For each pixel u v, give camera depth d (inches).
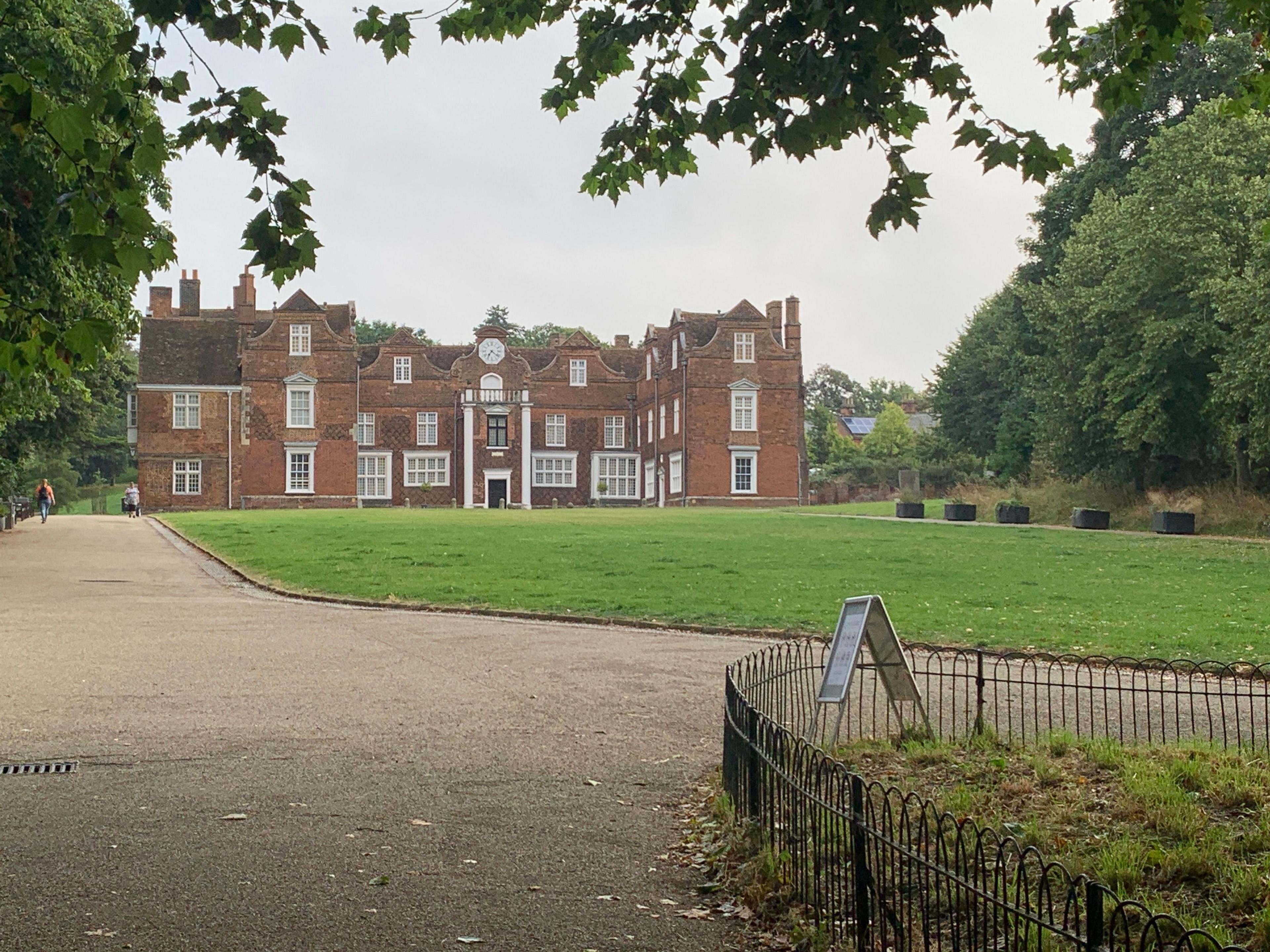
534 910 270.5
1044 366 1993.1
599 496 3275.1
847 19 276.1
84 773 394.0
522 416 3191.4
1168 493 1840.6
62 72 800.3
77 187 253.1
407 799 363.3
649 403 3211.1
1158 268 1676.9
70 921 261.0
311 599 936.3
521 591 947.3
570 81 339.3
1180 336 1630.2
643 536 1519.4
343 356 2918.3
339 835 327.3
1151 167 1739.7
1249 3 316.8
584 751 427.5
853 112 295.6
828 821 250.2
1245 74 371.6
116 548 1472.7
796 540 1473.9
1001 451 2628.0
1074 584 982.4
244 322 2952.8
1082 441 1918.1
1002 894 221.9
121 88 259.3
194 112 265.7
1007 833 291.7
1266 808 299.4
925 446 3221.0
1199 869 262.7
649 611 826.8
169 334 2930.6
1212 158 1648.6
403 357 3166.8
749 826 296.4
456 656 647.1
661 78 322.3
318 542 1435.8
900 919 231.6
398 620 808.9
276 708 503.5
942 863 259.3
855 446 4345.5
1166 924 231.5
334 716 487.8
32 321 259.3
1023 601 867.4
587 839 324.5
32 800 359.9
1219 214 1654.8
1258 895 244.2
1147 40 320.8
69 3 832.3
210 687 551.8
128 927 257.9
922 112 311.7
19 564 1242.6
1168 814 296.8
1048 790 335.9
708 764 408.8
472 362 3203.7
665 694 536.1
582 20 320.5
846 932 243.9
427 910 269.9
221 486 2859.3
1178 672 516.1
